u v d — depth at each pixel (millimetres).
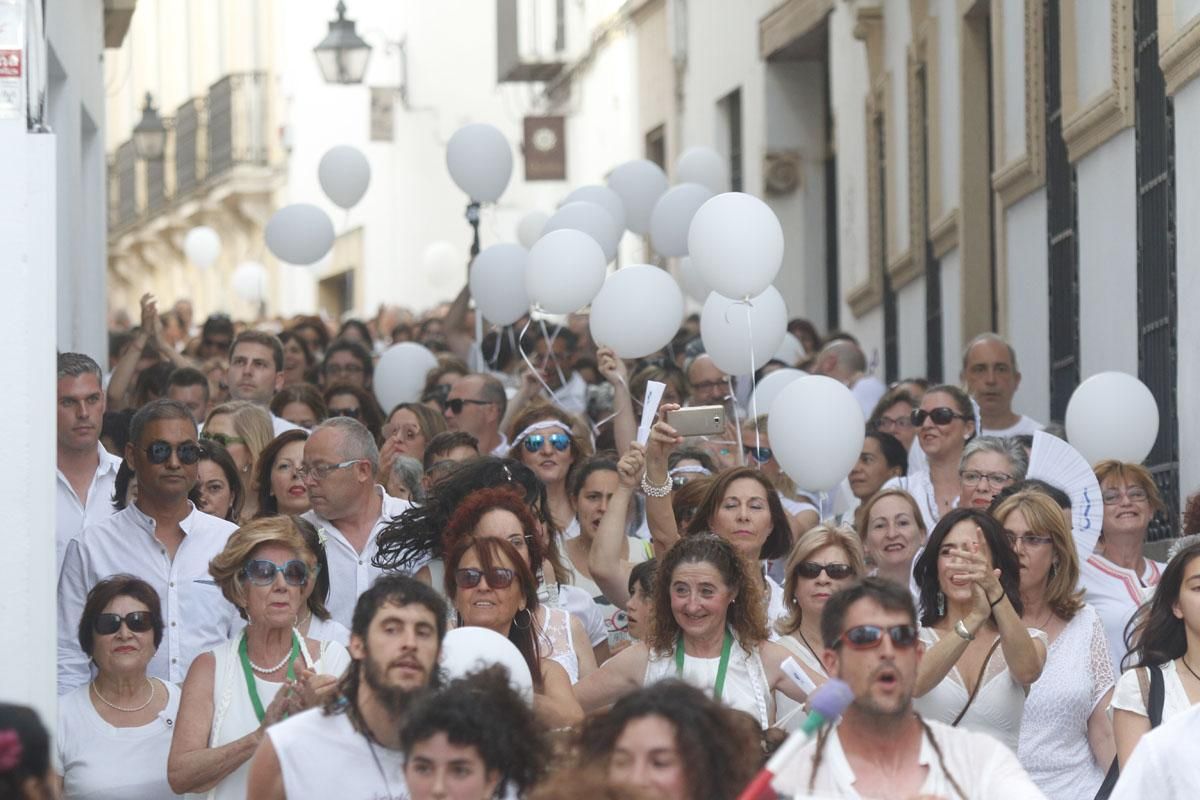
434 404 29594
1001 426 29281
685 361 36438
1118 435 24391
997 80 38156
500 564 17125
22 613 16281
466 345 39469
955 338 41844
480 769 12711
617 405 26109
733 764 12438
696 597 17484
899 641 14031
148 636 18125
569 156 78750
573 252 27078
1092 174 32156
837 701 12227
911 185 45094
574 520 24047
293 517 18266
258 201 90312
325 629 18547
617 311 26062
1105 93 30312
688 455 23891
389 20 84250
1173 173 27547
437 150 83562
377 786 14266
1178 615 16984
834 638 14195
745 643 17656
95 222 41281
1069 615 18875
